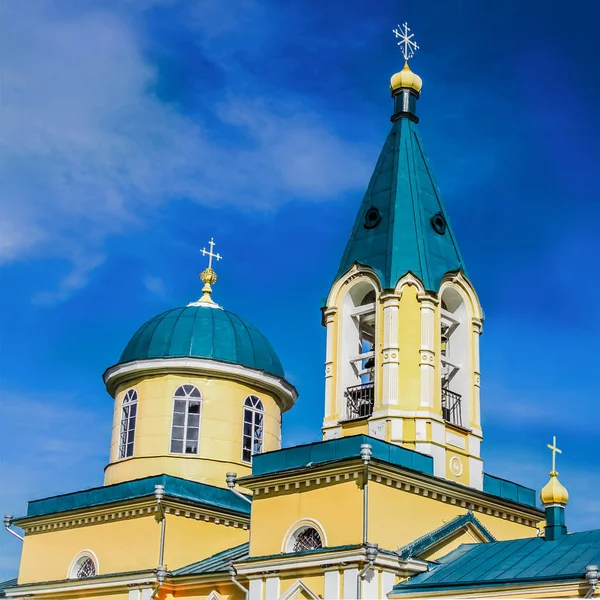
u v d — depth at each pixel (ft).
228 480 118.93
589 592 82.58
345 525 96.27
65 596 121.49
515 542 99.71
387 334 108.99
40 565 127.03
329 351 113.60
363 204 119.96
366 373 113.70
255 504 104.53
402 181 118.32
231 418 133.08
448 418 112.57
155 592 112.88
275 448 138.31
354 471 96.84
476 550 99.96
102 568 119.85
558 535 97.14
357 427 108.27
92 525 123.44
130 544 118.21
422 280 110.93
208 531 120.37
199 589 112.57
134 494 120.06
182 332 135.54
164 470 128.16
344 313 114.42
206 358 132.77
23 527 130.52
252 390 136.67
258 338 141.49
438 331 110.93
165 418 130.82
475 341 115.85
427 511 102.01
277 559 98.94
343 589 93.66
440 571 96.48
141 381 133.80
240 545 122.21
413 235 113.91
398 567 95.30
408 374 107.96
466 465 110.22
